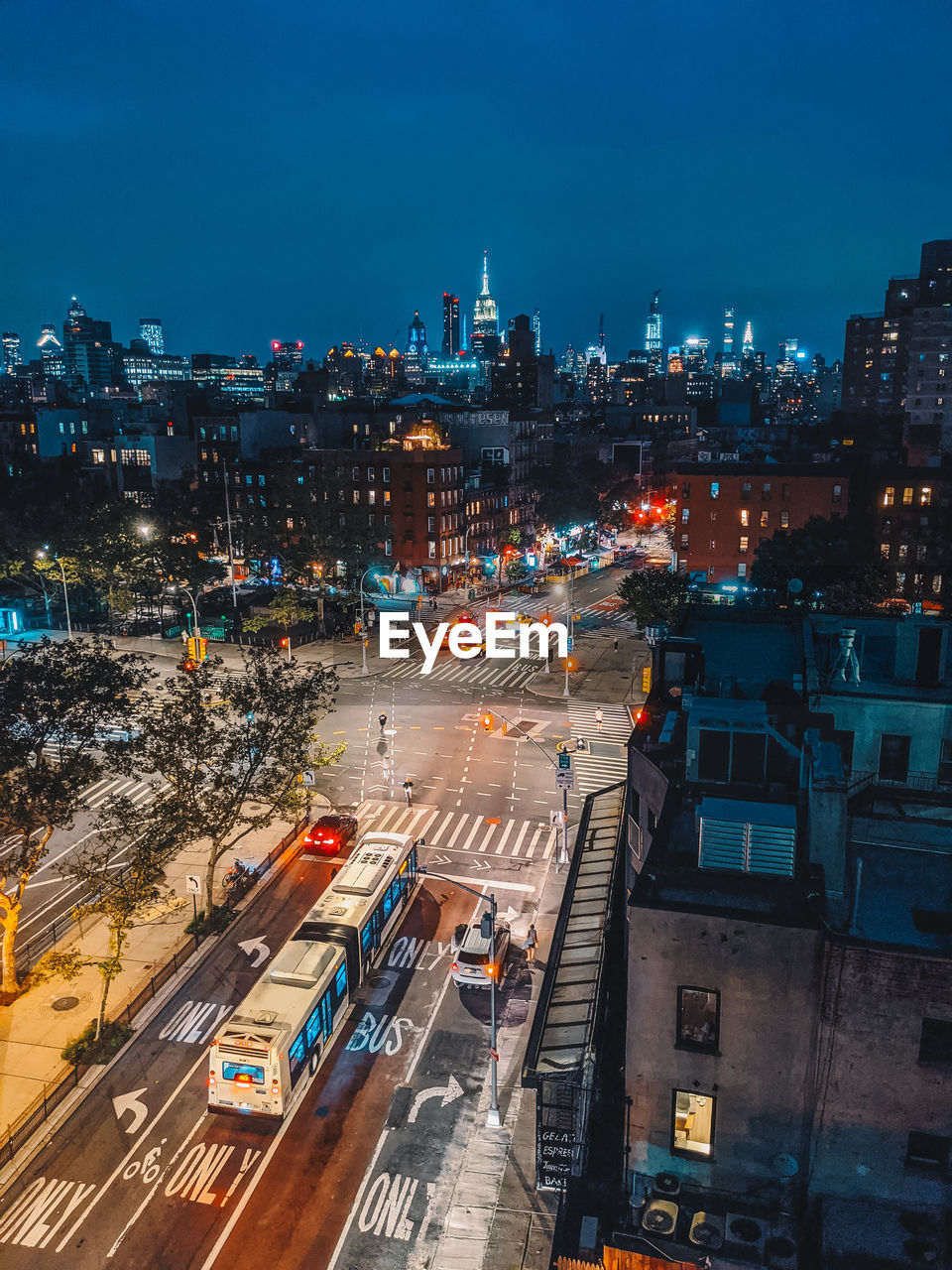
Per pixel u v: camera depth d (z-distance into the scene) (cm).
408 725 5928
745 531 9419
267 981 2731
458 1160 2389
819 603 5841
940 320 12188
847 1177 1722
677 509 9556
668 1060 1789
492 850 4191
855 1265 1598
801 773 2031
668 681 3019
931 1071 1645
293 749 3612
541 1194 2264
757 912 1700
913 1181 1692
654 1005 1772
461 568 11081
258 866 3969
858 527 8244
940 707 2256
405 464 10312
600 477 16012
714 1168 1808
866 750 2341
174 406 17388
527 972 3228
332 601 8856
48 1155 2402
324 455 10712
